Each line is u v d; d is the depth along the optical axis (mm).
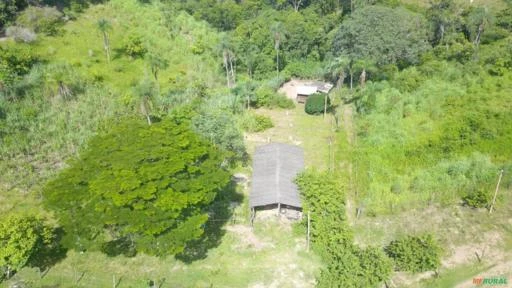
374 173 52375
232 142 54969
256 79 81438
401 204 48906
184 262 42406
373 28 75625
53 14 74625
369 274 38844
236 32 88312
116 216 36375
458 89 67688
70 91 61938
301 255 43094
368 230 46156
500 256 43375
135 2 87562
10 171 50906
